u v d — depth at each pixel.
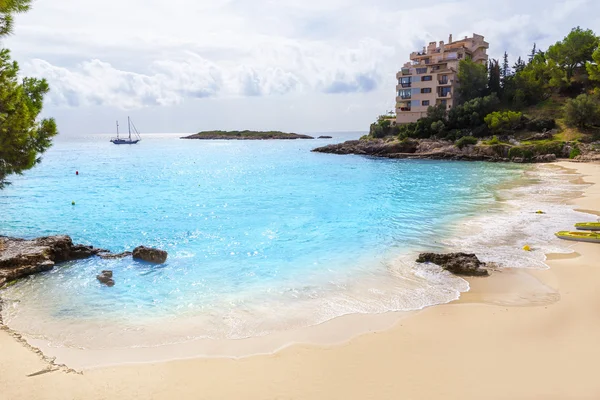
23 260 15.24
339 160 72.62
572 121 66.31
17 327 11.05
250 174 53.25
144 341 10.09
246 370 8.53
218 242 19.78
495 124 71.38
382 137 90.94
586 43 81.88
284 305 12.28
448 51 91.62
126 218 25.64
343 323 10.89
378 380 8.07
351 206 29.12
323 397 7.50
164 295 13.22
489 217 24.23
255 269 15.76
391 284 13.91
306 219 24.86
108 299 12.93
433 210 27.00
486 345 9.46
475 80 83.75
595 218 23.11
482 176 45.59
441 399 7.39
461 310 11.59
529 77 83.75
